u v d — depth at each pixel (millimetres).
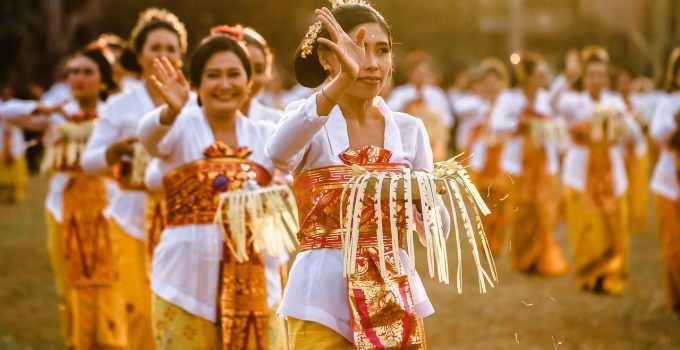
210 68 14195
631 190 37219
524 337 21469
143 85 18406
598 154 26719
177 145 14227
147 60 17828
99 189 19969
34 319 24328
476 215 10578
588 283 26781
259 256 14047
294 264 10758
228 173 14094
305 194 10664
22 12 92375
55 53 91438
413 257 10141
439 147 35500
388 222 10547
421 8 91438
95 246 19766
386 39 10578
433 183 10445
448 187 10492
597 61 27156
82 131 20172
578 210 26844
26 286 28484
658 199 23750
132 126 18031
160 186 15633
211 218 14016
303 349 10492
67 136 20109
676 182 23516
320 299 10430
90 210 19859
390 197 10203
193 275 13898
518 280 28969
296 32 85250
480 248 32719
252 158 14375
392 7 90688
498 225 32375
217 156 14156
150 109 18109
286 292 10672
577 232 26875
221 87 14125
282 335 14328
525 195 29953
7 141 49719
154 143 13969
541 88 30812
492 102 34781
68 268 19750
